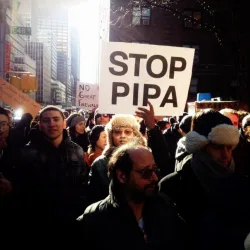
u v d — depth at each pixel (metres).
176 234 2.25
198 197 2.48
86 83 14.05
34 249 3.22
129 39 32.41
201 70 32.16
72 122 7.00
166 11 32.19
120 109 4.12
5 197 3.16
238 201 2.10
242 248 1.96
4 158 3.45
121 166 2.27
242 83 22.88
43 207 3.39
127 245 2.18
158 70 4.13
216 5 31.31
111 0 32.31
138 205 2.30
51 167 3.57
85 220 2.33
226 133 2.37
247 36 23.69
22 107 6.22
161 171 3.24
